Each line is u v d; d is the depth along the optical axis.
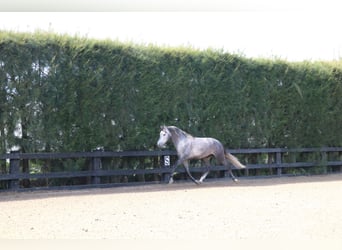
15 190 10.59
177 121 13.02
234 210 7.62
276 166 14.69
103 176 12.16
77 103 11.48
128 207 8.02
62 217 7.03
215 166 13.45
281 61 14.96
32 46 10.90
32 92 10.89
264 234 5.83
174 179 13.24
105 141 11.86
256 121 14.45
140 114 12.36
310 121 15.49
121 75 12.04
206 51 13.60
